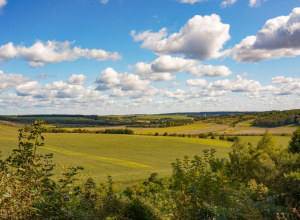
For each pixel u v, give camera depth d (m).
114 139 117.00
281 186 7.12
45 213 3.83
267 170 15.66
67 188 4.27
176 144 103.81
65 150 93.19
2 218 3.19
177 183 8.27
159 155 85.31
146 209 7.85
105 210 6.00
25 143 3.92
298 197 6.23
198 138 120.75
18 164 3.78
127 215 7.59
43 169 3.98
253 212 5.38
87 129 160.00
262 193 7.37
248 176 17.75
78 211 4.40
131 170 61.47
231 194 6.84
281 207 5.91
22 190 3.54
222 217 5.57
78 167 4.36
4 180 3.52
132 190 28.67
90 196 5.84
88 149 96.25
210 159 10.97
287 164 16.75
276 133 116.19
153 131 150.75
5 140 104.62
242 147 21.03
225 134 128.00
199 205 6.36
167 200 8.20
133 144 105.31
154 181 40.50
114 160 76.31
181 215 6.41
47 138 118.00
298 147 29.73
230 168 17.50
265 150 22.19
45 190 3.87
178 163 9.16
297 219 5.12
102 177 48.91
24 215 3.39
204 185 7.27
